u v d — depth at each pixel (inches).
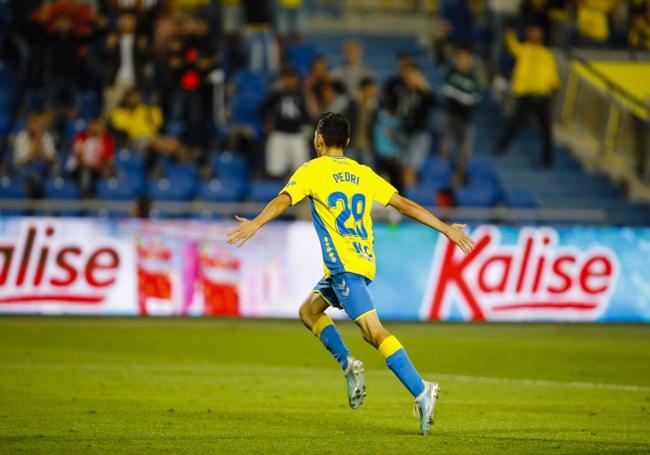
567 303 2647.6
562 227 2677.2
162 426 1170.6
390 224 2637.8
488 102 3735.2
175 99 3073.3
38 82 3171.8
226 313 2596.0
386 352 1082.1
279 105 2987.2
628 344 2288.4
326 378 1690.5
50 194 2790.4
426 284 2632.9
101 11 3479.3
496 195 3031.5
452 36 3784.5
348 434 1125.1
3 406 1315.2
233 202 2913.4
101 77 3275.1
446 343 2262.6
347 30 4183.1
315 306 1155.9
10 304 2549.2
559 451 1020.5
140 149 3014.3
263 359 1936.5
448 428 1180.5
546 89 3312.0
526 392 1562.5
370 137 3070.9
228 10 3757.4
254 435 1111.6
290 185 1090.1
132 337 2237.9
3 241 2551.7
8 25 3314.5
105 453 992.2
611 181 3376.0
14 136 3073.3
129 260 2588.6
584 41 3806.6
